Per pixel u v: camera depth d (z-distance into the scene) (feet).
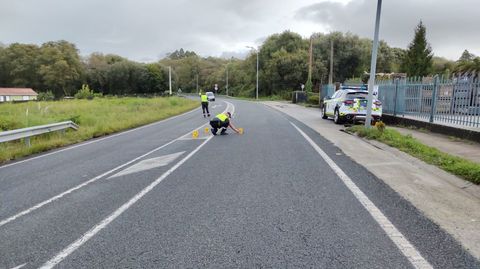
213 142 36.65
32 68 281.74
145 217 14.98
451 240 12.35
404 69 147.64
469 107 37.22
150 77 301.02
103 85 295.28
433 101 43.55
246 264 10.79
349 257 11.16
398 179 20.80
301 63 219.82
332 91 102.32
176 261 11.06
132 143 38.93
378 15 40.73
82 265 10.97
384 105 59.52
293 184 19.71
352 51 216.54
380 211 15.26
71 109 85.97
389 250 11.60
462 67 78.95
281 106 126.00
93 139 44.88
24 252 11.98
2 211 16.37
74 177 23.02
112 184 20.71
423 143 33.71
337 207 15.83
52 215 15.60
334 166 24.34
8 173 25.36
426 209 15.53
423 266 10.58
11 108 89.25
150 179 21.57
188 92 432.25
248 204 16.37
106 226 14.11
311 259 11.04
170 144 36.70
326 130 46.70
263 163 25.48
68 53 281.54
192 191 18.67
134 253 11.68
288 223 13.98
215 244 12.20
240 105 135.23
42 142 38.88
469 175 20.44
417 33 143.84
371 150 31.14
